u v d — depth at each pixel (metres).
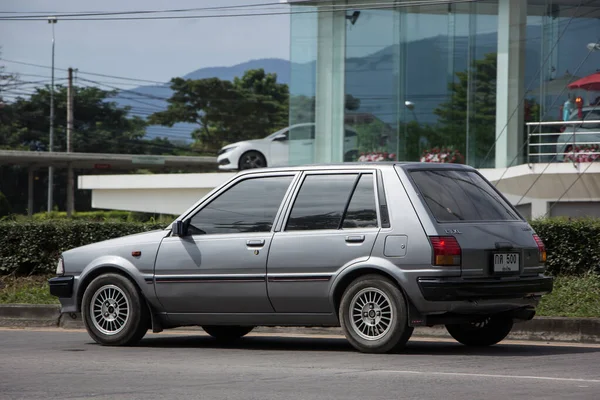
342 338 15.76
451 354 12.85
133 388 9.94
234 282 13.45
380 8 32.28
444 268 12.28
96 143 110.25
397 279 12.41
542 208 29.42
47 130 109.69
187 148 111.81
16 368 11.66
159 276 13.94
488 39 30.83
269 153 42.34
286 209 13.36
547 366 11.56
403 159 32.00
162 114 111.56
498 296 12.70
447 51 31.39
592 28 29.62
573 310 16.58
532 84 30.27
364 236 12.72
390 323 12.48
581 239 19.72
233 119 110.69
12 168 107.06
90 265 14.41
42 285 22.28
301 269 13.03
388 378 10.52
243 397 9.29
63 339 15.55
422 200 12.61
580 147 28.83
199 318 13.85
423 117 31.77
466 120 31.14
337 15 32.94
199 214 13.94
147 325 14.20
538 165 28.75
